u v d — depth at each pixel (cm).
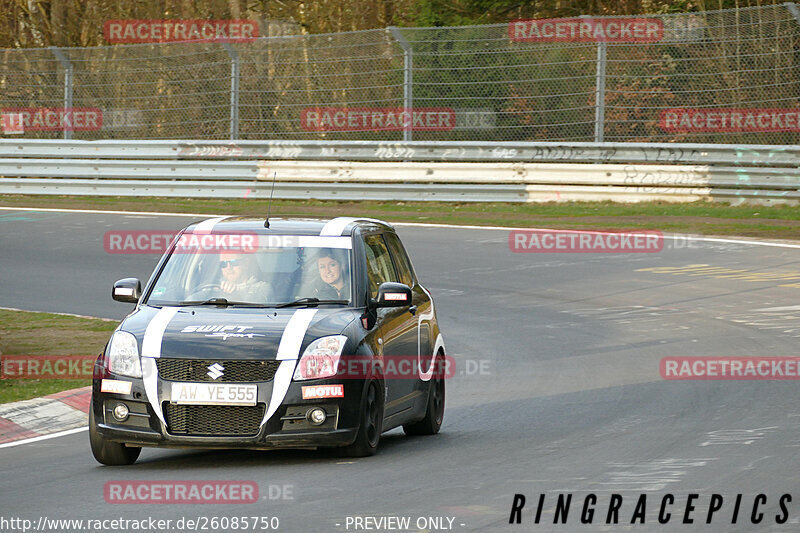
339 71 10250
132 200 10231
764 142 9238
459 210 9288
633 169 9188
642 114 9506
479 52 9875
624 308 5784
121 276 6988
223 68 10731
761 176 8900
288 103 10431
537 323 5512
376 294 3253
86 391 4041
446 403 3997
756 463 2838
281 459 3030
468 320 5628
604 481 2659
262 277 3206
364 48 10169
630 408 3712
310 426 2847
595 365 4553
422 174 9694
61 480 2794
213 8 12700
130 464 3012
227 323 2970
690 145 9106
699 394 3919
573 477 2709
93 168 10488
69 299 6338
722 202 9000
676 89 9450
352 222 3441
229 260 3266
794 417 3472
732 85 9312
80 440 3425
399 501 2475
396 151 9850
